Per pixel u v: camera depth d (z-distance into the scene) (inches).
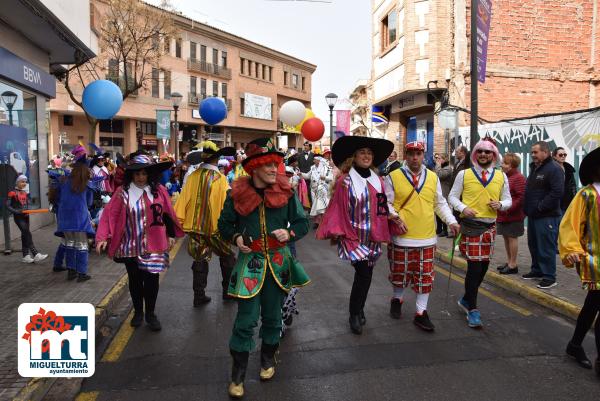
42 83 454.9
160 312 226.5
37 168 459.5
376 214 191.0
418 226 197.3
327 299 246.4
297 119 515.5
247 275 146.6
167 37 897.5
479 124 518.0
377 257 196.9
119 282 262.8
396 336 193.9
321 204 475.2
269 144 164.2
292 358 172.1
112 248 194.7
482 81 386.3
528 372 161.6
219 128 1873.8
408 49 626.5
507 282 267.1
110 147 1509.6
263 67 2084.2
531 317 219.3
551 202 247.8
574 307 217.5
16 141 408.2
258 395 145.6
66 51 486.9
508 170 283.6
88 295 237.6
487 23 384.5
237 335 145.6
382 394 145.9
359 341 188.4
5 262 313.1
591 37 599.2
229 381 155.5
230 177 383.9
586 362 165.3
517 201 277.6
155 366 167.0
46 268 296.4
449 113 486.3
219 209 223.3
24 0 334.0
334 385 151.7
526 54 586.9
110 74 1311.5
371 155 192.9
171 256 362.6
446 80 611.2
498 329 203.0
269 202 146.6
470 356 174.6
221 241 226.5
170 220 205.8
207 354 177.2
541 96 593.3
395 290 214.8
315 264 331.0
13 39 402.9
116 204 193.5
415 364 167.2
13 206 312.7
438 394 146.0
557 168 249.3
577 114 384.5
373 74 805.2
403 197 197.3
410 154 196.2
